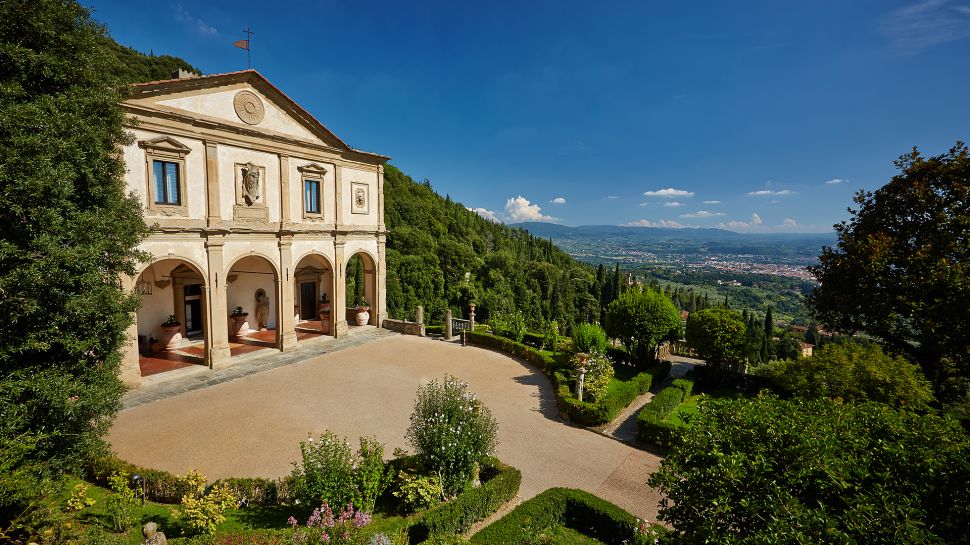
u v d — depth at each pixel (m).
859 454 5.09
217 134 18.11
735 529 5.21
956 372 16.19
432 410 10.05
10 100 7.54
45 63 8.05
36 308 7.42
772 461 5.11
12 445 6.56
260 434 12.56
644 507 9.66
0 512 6.12
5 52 7.57
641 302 21.12
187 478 8.90
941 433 5.20
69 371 8.50
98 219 8.48
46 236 7.50
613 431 14.08
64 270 7.82
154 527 7.15
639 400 17.22
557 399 15.51
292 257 21.53
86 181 8.77
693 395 18.73
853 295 17.23
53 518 6.19
